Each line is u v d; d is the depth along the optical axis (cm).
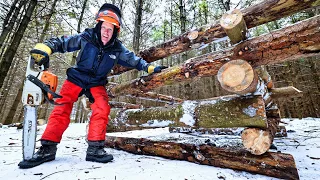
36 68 146
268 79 214
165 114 188
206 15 975
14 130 412
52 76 146
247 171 136
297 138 259
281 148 208
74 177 122
